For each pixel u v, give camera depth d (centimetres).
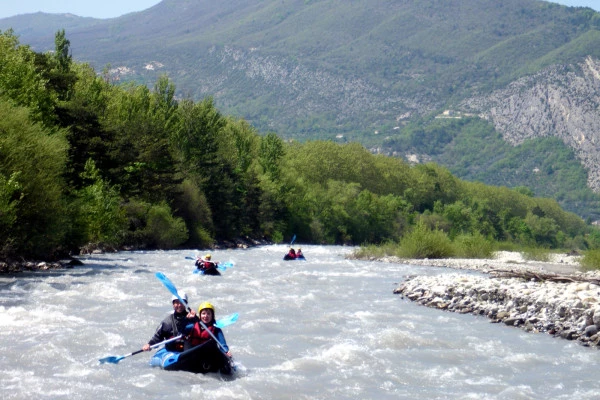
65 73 5303
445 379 1291
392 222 11662
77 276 2761
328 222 10369
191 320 1335
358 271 3641
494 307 2106
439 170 16775
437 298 2330
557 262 5072
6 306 1886
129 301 2072
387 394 1177
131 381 1198
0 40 4516
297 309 2045
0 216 2784
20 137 3127
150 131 5956
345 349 1454
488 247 5278
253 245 7856
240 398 1111
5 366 1248
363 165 13188
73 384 1152
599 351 1602
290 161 11594
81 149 4550
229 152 8131
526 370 1396
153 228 5500
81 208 3797
